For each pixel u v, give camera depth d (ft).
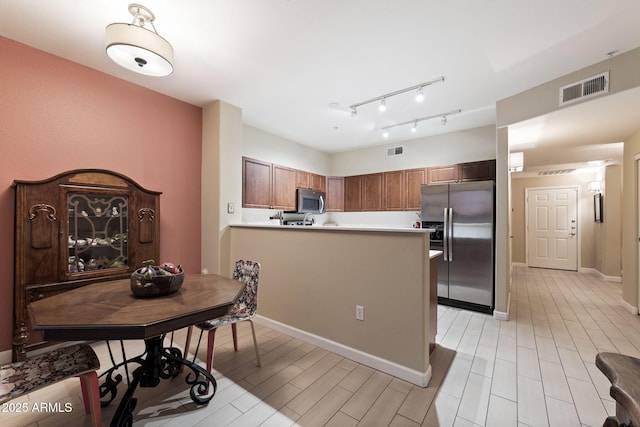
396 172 16.22
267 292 9.78
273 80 9.18
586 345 8.39
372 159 17.33
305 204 15.85
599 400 5.85
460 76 8.82
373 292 7.19
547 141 12.26
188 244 10.94
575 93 8.39
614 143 12.63
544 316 10.98
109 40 5.48
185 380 6.54
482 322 10.36
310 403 5.78
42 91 7.64
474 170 13.67
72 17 6.33
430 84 9.35
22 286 6.84
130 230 8.67
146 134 9.77
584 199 20.36
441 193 12.90
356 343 7.48
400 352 6.73
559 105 8.77
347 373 6.88
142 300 5.29
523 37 6.87
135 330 4.14
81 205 7.80
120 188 8.47
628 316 10.94
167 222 10.36
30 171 7.45
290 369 7.05
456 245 12.32
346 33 6.82
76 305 4.98
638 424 2.47
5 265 7.11
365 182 17.52
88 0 5.80
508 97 10.27
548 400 5.86
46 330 4.03
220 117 10.75
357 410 5.58
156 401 5.83
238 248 10.77
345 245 7.73
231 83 9.43
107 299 5.34
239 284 6.58
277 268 9.46
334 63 8.19
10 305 7.18
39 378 4.37
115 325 4.13
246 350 8.04
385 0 5.73
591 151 14.10
